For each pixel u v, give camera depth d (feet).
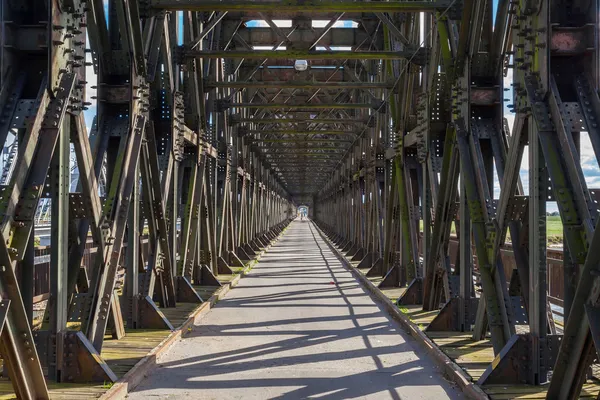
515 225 17.61
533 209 15.40
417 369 18.42
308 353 20.53
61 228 15.78
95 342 18.31
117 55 20.93
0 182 36.81
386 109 42.57
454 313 22.98
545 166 15.08
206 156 37.55
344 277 45.34
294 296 34.86
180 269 32.09
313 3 24.21
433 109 26.48
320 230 152.66
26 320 12.41
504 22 20.54
